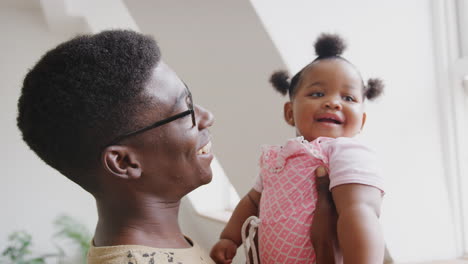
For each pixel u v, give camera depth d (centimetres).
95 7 297
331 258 83
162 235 83
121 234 80
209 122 91
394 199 144
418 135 147
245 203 111
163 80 80
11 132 361
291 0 138
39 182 366
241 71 158
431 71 148
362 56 141
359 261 73
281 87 123
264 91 152
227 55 159
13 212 361
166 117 80
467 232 149
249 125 172
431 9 149
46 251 365
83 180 81
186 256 81
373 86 109
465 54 146
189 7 168
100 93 74
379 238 74
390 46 145
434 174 148
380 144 143
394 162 144
